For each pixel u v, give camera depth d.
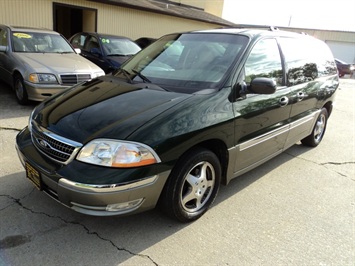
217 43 3.43
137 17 14.22
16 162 3.69
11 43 6.65
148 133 2.32
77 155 2.29
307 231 2.90
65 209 2.86
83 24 13.28
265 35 3.59
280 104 3.54
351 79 26.81
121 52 8.86
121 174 2.21
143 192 2.32
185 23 16.91
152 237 2.61
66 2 11.41
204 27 18.27
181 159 2.56
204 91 2.85
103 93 2.93
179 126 2.45
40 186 2.48
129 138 2.27
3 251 2.31
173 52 3.59
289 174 4.15
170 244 2.54
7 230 2.53
